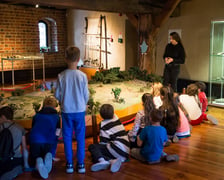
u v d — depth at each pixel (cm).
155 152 327
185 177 301
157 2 618
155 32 654
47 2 429
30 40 876
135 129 355
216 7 611
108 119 339
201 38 646
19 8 832
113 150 326
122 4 548
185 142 406
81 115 299
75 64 298
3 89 718
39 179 296
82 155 307
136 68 670
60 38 961
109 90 555
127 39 782
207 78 650
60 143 398
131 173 309
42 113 320
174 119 395
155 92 457
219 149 381
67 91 292
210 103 608
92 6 495
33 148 311
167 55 594
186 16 666
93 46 885
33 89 721
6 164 294
